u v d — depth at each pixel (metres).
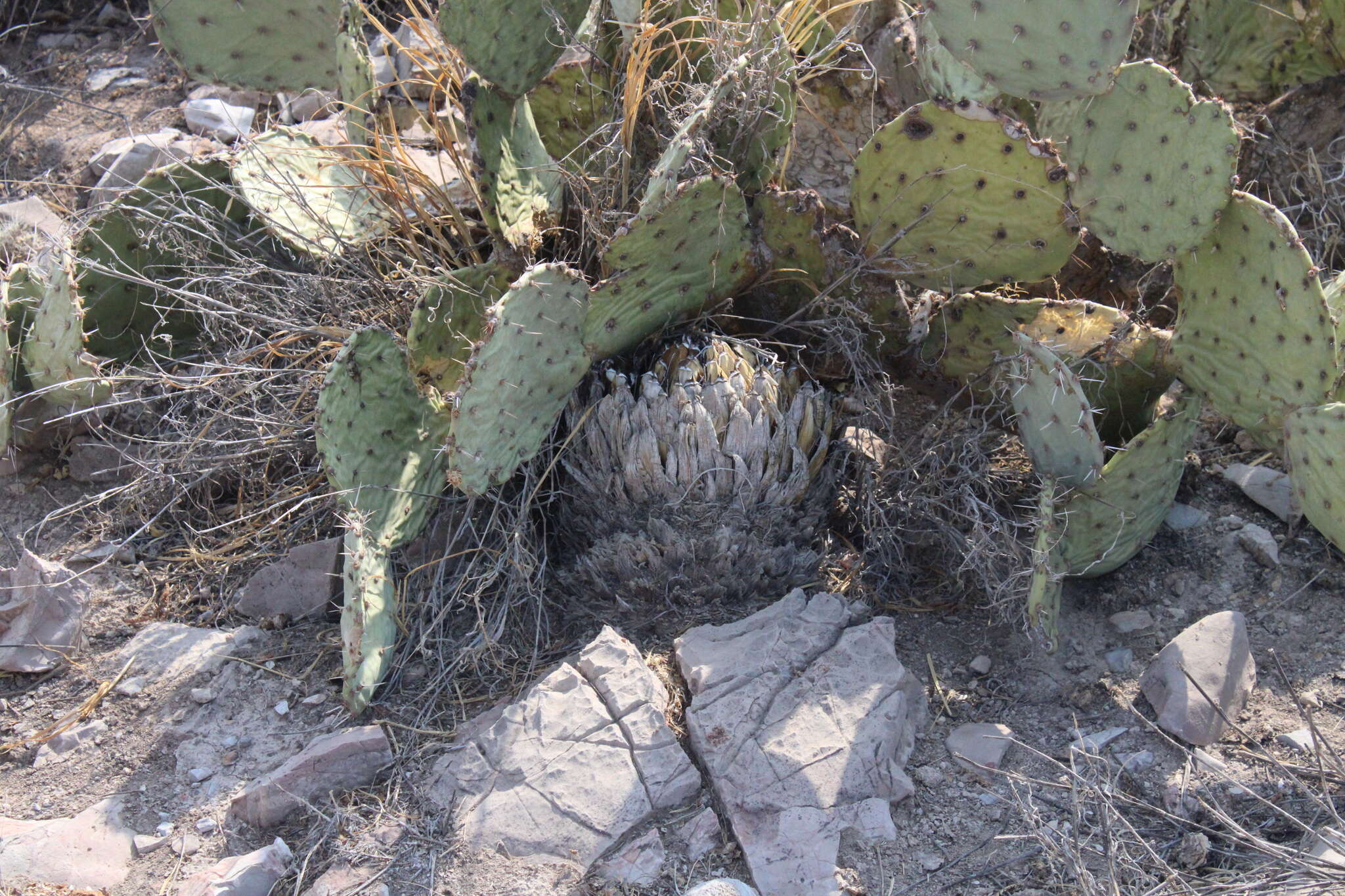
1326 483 1.21
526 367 1.22
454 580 1.31
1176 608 1.28
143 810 1.19
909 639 1.28
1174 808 1.14
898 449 1.33
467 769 1.18
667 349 1.30
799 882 1.10
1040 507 1.22
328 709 1.25
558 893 1.11
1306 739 1.17
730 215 1.25
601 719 1.18
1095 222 1.28
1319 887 1.04
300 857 1.15
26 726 1.26
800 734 1.17
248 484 1.43
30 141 1.79
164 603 1.36
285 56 1.54
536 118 1.48
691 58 1.46
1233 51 1.53
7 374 1.43
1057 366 1.19
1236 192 1.21
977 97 1.29
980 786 1.17
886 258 1.31
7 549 1.40
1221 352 1.26
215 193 1.51
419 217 1.45
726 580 1.27
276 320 1.41
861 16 1.46
